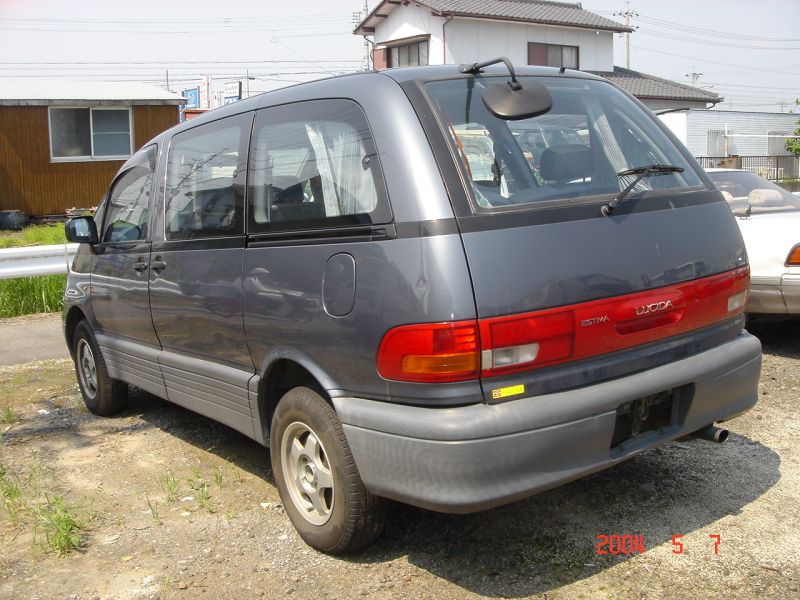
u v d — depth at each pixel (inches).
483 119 129.3
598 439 120.9
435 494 114.8
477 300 113.0
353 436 124.7
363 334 122.8
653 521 147.0
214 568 137.4
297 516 143.6
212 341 162.1
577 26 1197.7
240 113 161.8
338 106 136.6
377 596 126.1
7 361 297.1
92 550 145.6
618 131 146.6
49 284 403.2
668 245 133.5
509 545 140.3
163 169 186.1
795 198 282.0
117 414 227.9
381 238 121.3
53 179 919.7
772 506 151.4
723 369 138.6
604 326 123.3
